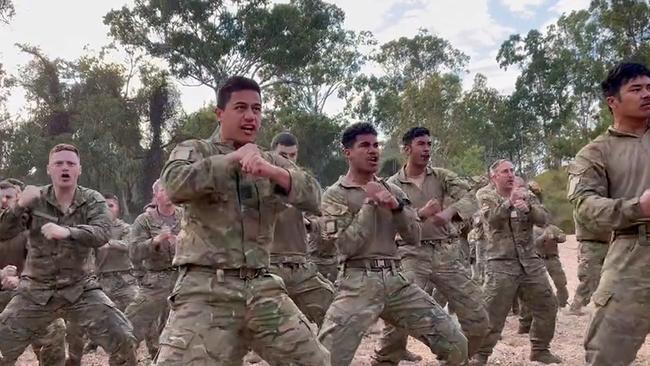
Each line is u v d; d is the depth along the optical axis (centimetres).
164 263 788
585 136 3559
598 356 425
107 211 608
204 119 3819
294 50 3700
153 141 3741
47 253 579
